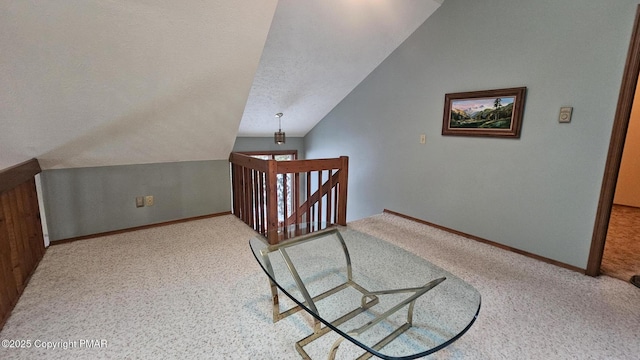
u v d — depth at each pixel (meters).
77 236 2.95
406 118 3.59
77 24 1.73
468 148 2.99
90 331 1.66
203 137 3.17
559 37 2.29
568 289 2.12
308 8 2.70
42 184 2.70
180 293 2.04
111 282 2.17
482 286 2.15
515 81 2.58
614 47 2.04
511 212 2.73
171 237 3.04
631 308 1.90
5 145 2.25
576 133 2.28
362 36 3.24
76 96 2.14
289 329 1.71
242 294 2.04
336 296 1.79
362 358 1.48
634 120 4.14
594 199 2.23
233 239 3.00
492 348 1.56
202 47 2.17
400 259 2.23
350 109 4.45
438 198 3.35
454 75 3.03
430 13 3.14
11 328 1.67
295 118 4.87
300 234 2.69
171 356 1.50
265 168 2.89
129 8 1.77
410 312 1.61
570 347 1.57
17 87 1.91
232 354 1.51
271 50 3.12
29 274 2.21
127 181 3.15
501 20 2.61
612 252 2.74
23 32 1.65
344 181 3.41
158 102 2.47
